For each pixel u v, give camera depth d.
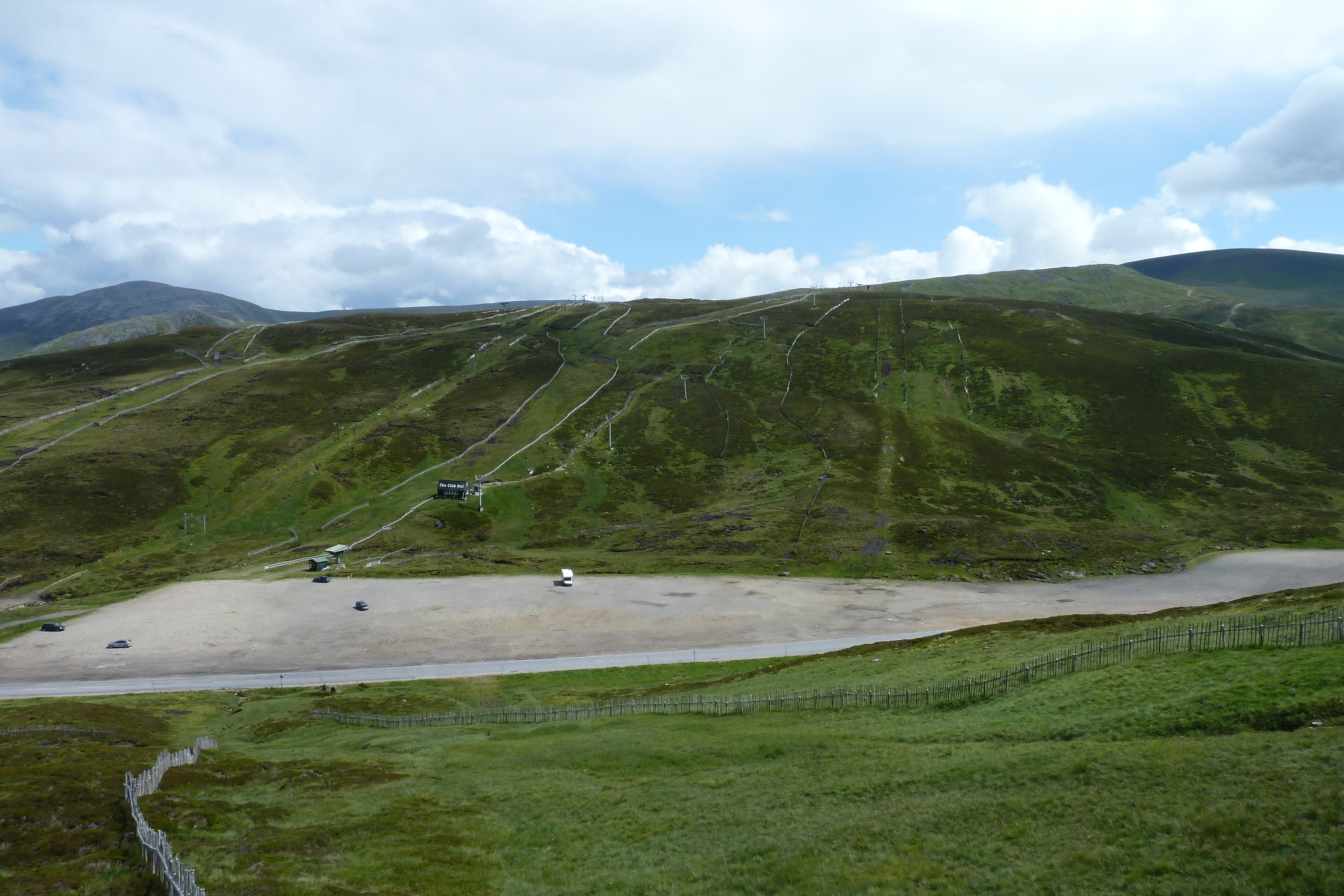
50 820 32.97
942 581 139.88
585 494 194.00
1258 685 34.53
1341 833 19.92
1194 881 19.53
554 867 29.45
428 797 40.69
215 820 34.88
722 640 106.12
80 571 148.62
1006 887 21.56
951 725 41.44
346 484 195.75
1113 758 29.41
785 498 184.25
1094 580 138.62
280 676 94.06
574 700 76.75
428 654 102.12
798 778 36.12
